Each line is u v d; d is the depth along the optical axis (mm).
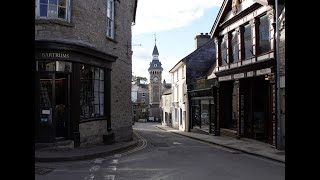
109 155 12586
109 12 17094
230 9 21609
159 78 81000
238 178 8641
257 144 17203
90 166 10047
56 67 12633
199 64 34094
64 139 12914
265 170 9945
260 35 17688
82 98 13828
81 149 12734
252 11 18141
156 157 12297
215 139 20672
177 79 40031
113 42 17188
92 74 14797
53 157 10750
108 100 16172
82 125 13617
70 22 13258
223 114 23422
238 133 20094
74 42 12727
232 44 21531
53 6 12883
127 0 19578
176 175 8883
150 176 8688
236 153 14312
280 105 15156
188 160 11688
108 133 15758
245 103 19922
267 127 17516
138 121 76375
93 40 14648
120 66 18281
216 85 23719
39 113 12336
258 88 18766
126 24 19375
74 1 13352
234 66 20766
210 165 10688
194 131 30922
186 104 33375
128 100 19641
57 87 12812
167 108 49344
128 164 10547
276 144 15258
